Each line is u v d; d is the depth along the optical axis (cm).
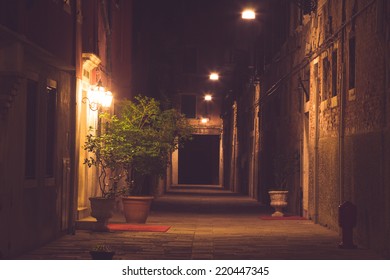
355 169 1875
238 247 1738
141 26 3772
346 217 1747
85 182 2231
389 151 1550
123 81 3081
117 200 2892
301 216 2769
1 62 1347
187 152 6856
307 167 2697
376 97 1666
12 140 1412
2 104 1340
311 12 2542
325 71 2338
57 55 1798
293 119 2956
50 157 1786
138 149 2309
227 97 5988
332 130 2189
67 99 1931
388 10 1566
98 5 2458
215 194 4981
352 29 1914
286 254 1611
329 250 1702
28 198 1549
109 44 2670
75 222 2048
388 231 1552
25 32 1480
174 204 3750
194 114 6481
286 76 2975
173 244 1778
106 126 2356
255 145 4331
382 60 1614
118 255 1535
